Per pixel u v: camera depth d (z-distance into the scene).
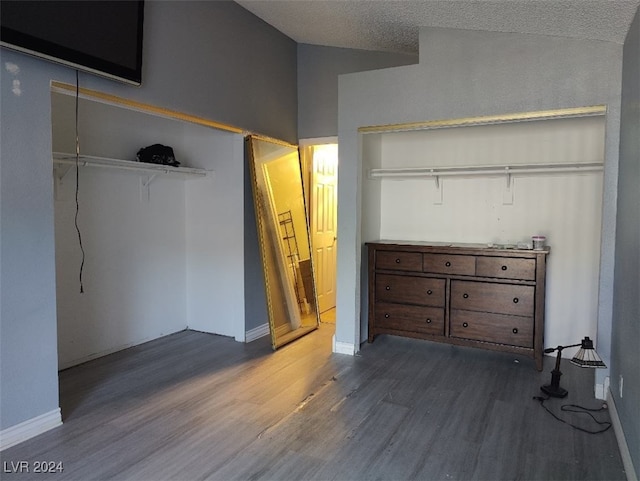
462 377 3.11
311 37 4.19
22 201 2.21
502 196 3.72
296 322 4.13
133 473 2.00
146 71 2.83
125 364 3.40
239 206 3.92
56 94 3.25
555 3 2.31
